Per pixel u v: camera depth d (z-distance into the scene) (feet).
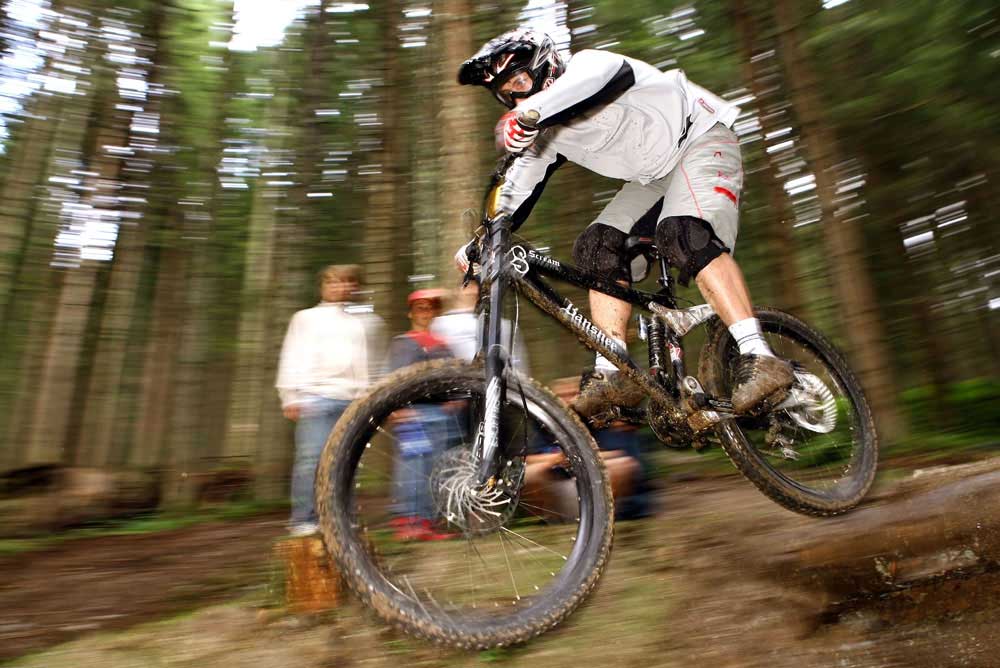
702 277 7.03
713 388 7.37
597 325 7.39
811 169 18.58
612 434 10.38
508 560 6.22
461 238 13.89
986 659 6.42
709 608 7.41
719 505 10.88
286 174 22.99
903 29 17.87
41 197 20.59
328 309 11.10
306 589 8.39
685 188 7.11
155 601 10.30
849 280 18.25
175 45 21.99
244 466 21.57
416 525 5.97
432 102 16.78
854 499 7.71
